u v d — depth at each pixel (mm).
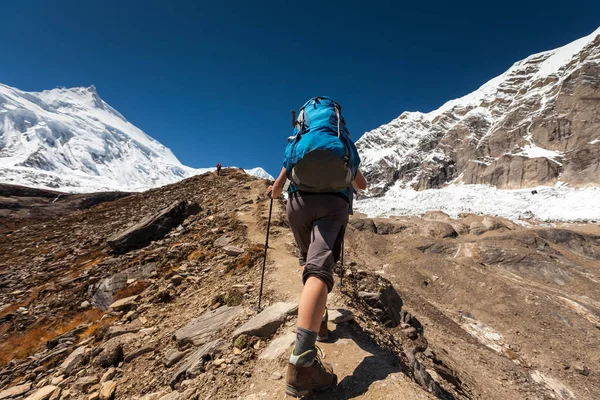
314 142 2379
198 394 3443
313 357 2303
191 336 4875
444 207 157875
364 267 9242
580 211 136375
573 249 68750
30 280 11570
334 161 2357
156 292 7875
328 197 2553
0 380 6117
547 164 195125
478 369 11609
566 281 45219
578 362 22766
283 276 6543
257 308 5125
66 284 10398
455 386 6652
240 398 3092
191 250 10602
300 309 2303
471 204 163750
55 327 8344
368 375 2877
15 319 8828
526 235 66500
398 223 85125
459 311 32031
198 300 6699
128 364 5000
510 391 10391
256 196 17141
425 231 78250
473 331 27609
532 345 25547
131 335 5785
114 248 12820
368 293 7488
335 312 4242
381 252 52531
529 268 48000
